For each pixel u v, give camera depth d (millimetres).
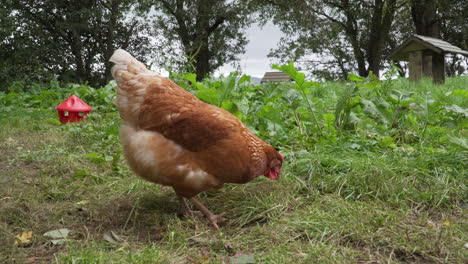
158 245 2816
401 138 5422
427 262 2514
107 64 22922
